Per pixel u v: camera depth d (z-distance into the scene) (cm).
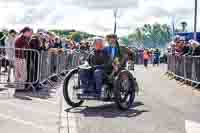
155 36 7494
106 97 760
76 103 789
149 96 998
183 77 1418
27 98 854
